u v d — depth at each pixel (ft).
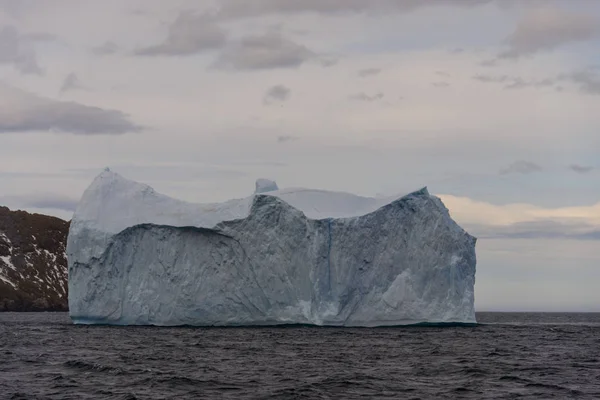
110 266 546.67
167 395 255.09
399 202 538.88
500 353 400.26
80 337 481.46
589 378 304.50
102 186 573.74
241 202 551.59
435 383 287.48
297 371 315.78
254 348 406.00
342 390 269.44
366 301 533.14
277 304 526.98
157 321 546.26
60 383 276.41
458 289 537.65
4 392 256.73
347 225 522.06
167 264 542.98
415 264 538.06
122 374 298.56
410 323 532.73
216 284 537.24
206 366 329.72
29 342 447.83
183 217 546.26
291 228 523.29
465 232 551.18
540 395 262.88
